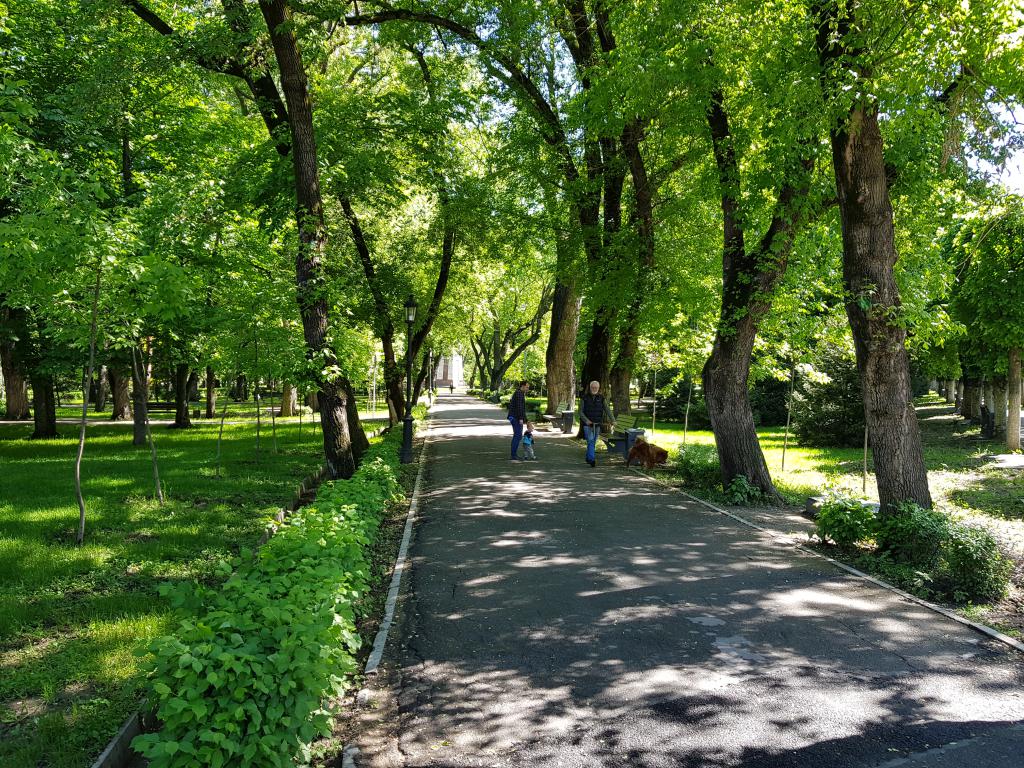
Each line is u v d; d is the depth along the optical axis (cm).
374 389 4222
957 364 2575
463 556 799
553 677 480
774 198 1244
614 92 1248
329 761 390
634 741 396
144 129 1819
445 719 427
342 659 380
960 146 844
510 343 5597
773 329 1694
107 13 1279
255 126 2034
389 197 1814
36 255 713
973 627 569
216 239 1416
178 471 1398
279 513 970
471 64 1927
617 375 2045
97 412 4216
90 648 497
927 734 401
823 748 387
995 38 767
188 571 706
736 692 454
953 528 693
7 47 1474
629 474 1470
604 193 1831
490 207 1895
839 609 613
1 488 1156
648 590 669
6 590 623
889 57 795
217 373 1572
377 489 926
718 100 1147
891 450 818
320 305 1191
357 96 1669
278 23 1111
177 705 304
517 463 1641
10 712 408
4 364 3522
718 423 1199
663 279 1636
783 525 969
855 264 834
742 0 977
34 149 789
